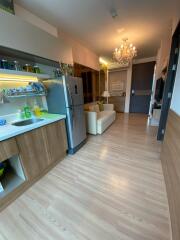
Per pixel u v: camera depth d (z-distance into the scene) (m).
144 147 2.61
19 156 1.44
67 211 1.27
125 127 3.96
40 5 1.88
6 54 1.68
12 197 1.40
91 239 1.02
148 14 2.20
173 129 1.40
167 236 1.02
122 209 1.26
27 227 1.13
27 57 1.85
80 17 2.24
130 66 5.75
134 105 6.19
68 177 1.77
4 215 1.25
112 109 4.70
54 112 2.34
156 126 4.00
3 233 1.09
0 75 1.61
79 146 2.61
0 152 1.23
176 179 1.09
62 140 2.17
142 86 5.77
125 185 1.58
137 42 3.51
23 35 1.56
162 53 3.43
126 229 1.08
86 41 3.32
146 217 1.18
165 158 1.71
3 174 1.61
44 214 1.24
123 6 1.98
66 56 2.36
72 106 2.25
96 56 4.50
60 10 2.02
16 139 1.38
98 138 3.14
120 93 6.38
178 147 1.13
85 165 2.04
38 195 1.47
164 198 1.38
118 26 2.60
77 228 1.11
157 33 2.95
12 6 1.60
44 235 1.06
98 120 3.32
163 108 2.71
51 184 1.65
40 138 1.71
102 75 6.14
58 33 2.67
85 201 1.37
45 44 1.88
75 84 2.30
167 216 1.18
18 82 1.96
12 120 1.93
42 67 2.23
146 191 1.48
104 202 1.35
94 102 4.57
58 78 2.07
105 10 2.07
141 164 2.02
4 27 1.36
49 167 1.93
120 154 2.35
